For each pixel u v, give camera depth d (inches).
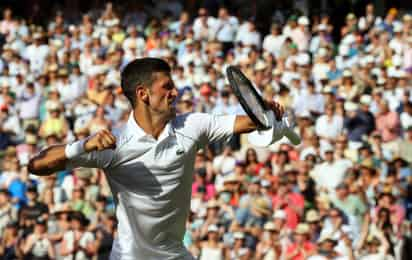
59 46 1138.0
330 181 791.1
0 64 1064.8
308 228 711.7
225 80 1023.0
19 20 1173.7
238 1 1275.8
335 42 1254.3
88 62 1079.6
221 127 272.8
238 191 768.3
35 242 731.4
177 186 273.3
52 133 915.4
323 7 1267.2
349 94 983.0
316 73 1048.8
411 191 776.9
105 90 970.7
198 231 737.0
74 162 264.8
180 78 1022.4
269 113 260.4
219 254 713.6
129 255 281.4
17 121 976.3
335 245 702.5
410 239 741.9
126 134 269.9
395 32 1127.0
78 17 1262.3
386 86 999.0
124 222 280.8
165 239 283.4
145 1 1254.3
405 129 935.7
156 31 1139.3
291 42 1104.8
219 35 1152.2
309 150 850.8
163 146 268.8
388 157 890.1
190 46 1077.1
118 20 1174.3
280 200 757.9
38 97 994.7
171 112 271.7
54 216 740.7
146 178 270.7
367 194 799.7
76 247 725.9
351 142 900.6
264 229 725.9
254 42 1135.6
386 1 1291.8
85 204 770.2
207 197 789.9
